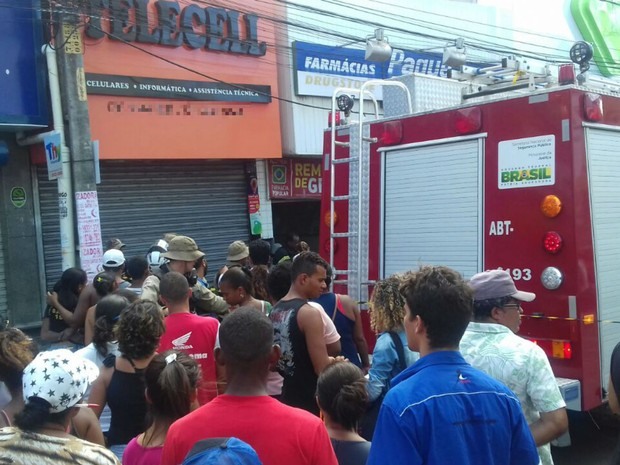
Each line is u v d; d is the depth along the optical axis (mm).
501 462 2318
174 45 11984
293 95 13875
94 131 11164
